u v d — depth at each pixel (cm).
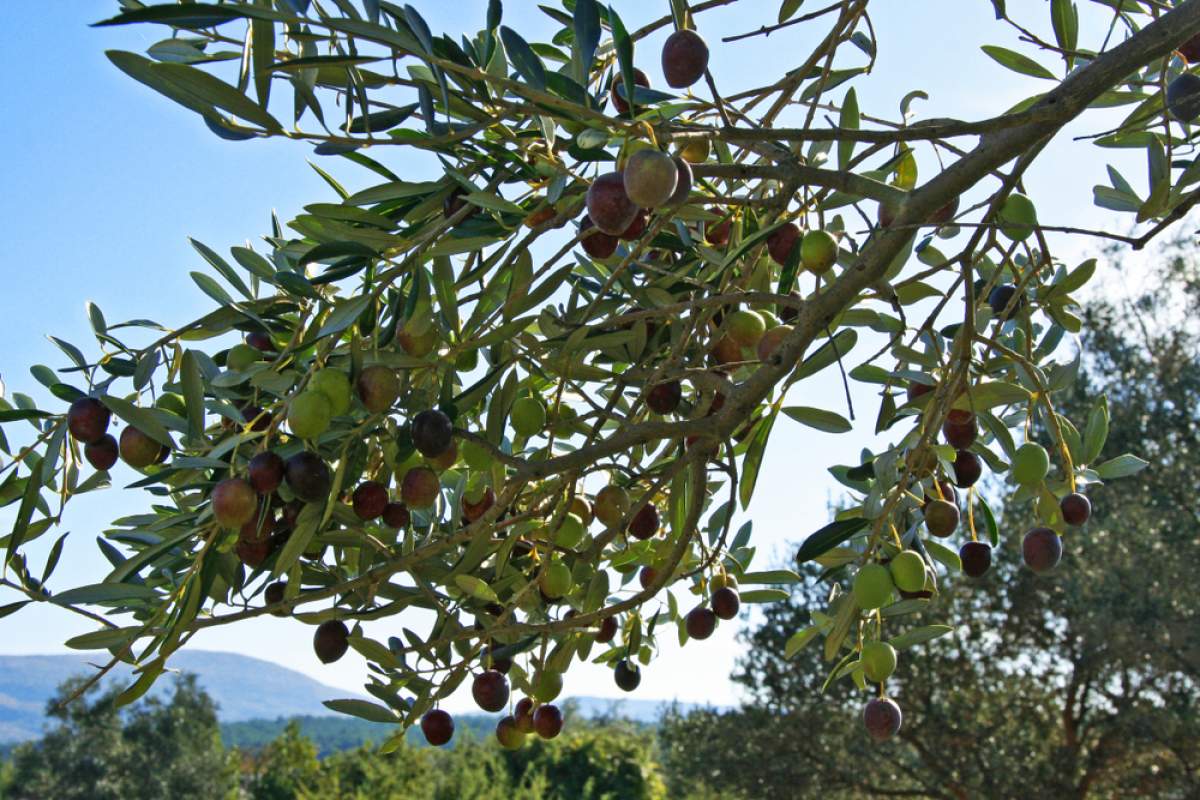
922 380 214
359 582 190
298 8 148
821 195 197
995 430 224
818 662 1232
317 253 169
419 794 1970
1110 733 1172
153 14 133
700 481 206
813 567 1262
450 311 184
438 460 194
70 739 2902
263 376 172
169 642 175
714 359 218
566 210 178
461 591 222
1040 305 233
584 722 2855
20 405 204
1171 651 1024
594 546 214
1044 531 210
